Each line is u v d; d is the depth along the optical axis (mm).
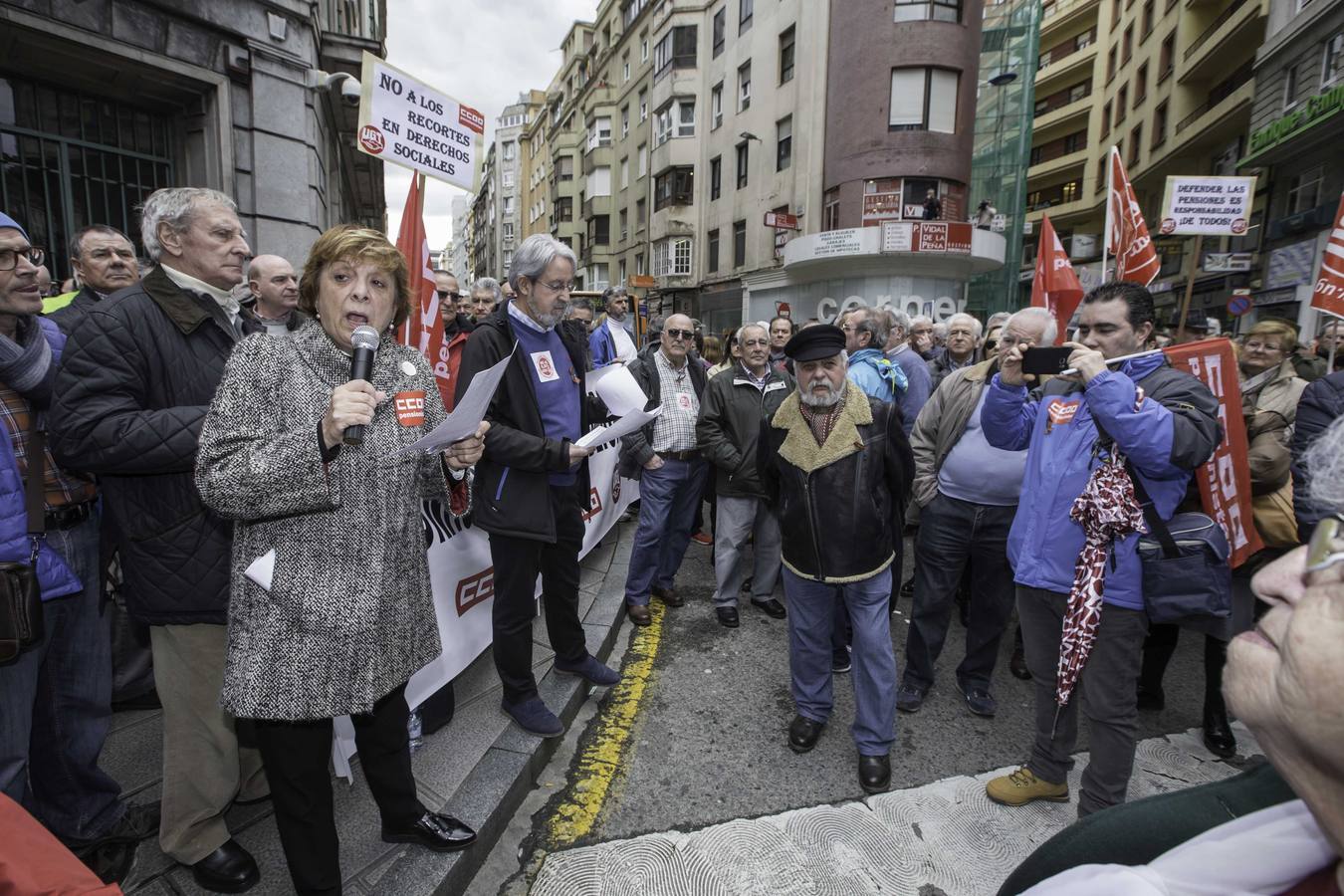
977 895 2121
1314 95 14328
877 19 18062
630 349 7242
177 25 5945
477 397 1885
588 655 3178
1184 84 22125
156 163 6328
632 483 5988
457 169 3555
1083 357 2072
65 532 1945
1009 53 21828
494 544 2627
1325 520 560
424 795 2303
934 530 3207
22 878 842
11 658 1486
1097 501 2100
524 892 2084
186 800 1843
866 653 2627
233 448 1479
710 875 2162
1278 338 3693
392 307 1785
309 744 1661
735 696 3307
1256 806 760
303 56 7141
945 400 3312
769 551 4273
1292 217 14844
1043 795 2521
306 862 1702
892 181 18438
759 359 3988
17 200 5457
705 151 25406
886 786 2625
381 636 1668
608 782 2623
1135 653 2131
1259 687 575
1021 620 2479
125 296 1751
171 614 1766
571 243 39781
